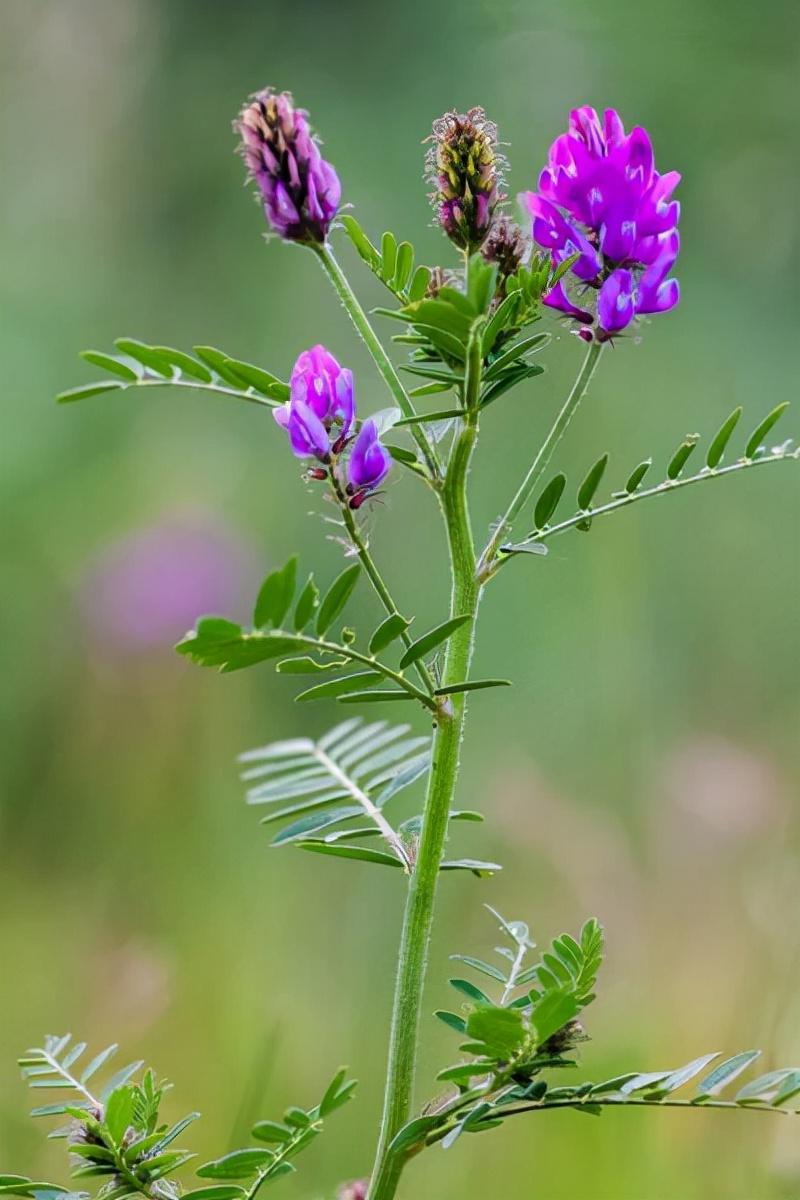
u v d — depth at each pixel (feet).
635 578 4.47
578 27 6.73
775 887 3.65
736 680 4.99
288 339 6.34
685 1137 3.37
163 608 4.79
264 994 3.75
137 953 3.84
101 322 6.66
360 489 2.64
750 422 6.04
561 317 2.71
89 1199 2.64
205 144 7.04
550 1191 3.35
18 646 4.80
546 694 4.83
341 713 4.81
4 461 5.55
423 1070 3.64
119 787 4.47
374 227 6.78
